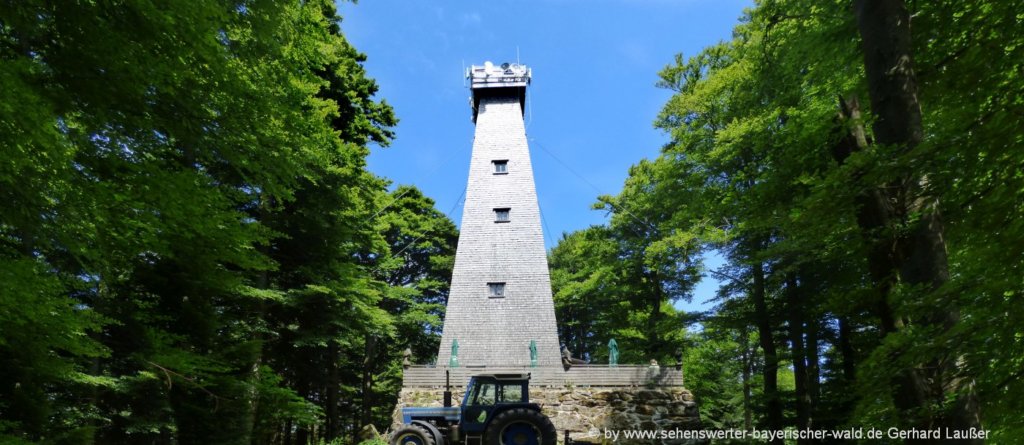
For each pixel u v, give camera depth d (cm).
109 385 1139
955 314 623
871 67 713
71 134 656
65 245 693
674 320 2117
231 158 841
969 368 612
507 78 2983
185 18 649
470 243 2614
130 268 929
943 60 761
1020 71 724
